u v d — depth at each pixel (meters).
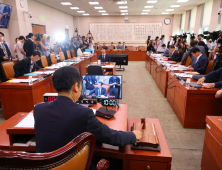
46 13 9.56
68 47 8.34
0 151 0.49
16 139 1.43
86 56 7.04
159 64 4.81
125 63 7.18
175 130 2.61
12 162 0.49
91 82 1.81
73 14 13.02
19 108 2.74
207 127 1.60
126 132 1.12
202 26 9.66
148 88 4.87
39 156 0.52
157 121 1.81
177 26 13.48
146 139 1.38
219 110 2.50
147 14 13.18
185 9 11.11
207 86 2.50
